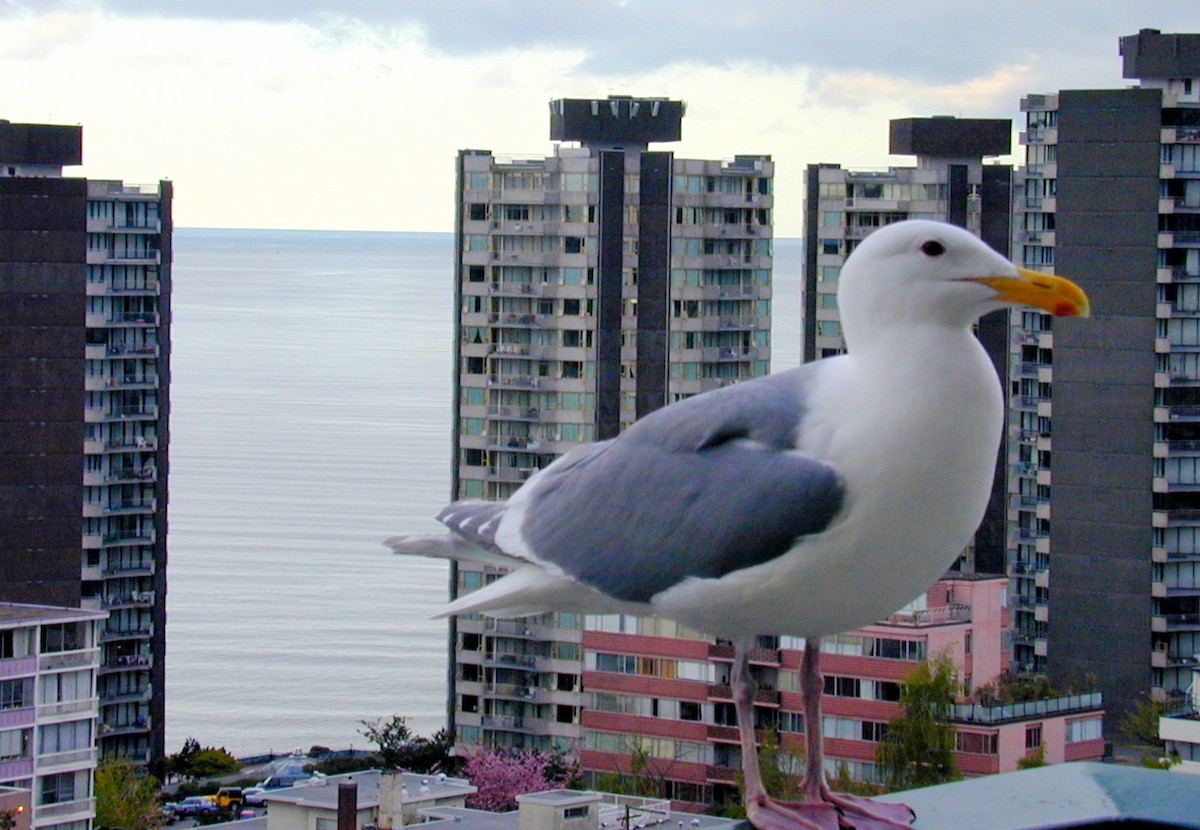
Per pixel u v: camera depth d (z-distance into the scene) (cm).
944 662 6175
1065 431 9081
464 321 9919
